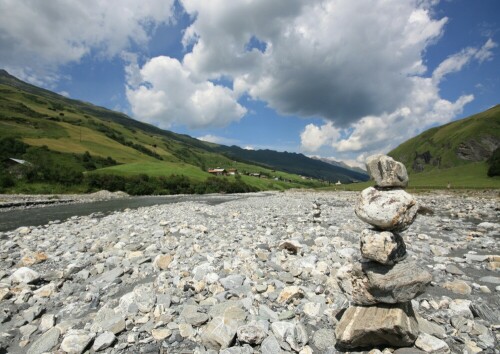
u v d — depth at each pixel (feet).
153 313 25.44
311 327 23.25
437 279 33.19
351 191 358.23
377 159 21.20
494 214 100.48
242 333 21.15
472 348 19.44
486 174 328.90
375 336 19.36
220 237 56.70
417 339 19.31
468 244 51.24
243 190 440.45
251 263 37.06
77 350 20.56
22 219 102.83
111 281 34.37
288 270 35.50
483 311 23.80
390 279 19.47
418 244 50.44
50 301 29.96
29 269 34.83
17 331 24.16
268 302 27.12
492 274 35.60
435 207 126.11
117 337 22.33
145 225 73.41
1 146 309.22
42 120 557.74
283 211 108.27
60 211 129.90
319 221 76.23
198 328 23.32
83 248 49.08
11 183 226.38
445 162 581.12
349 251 42.27
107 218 93.71
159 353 20.51
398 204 19.66
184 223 71.10
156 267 38.52
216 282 31.58
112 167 394.93
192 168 479.41
